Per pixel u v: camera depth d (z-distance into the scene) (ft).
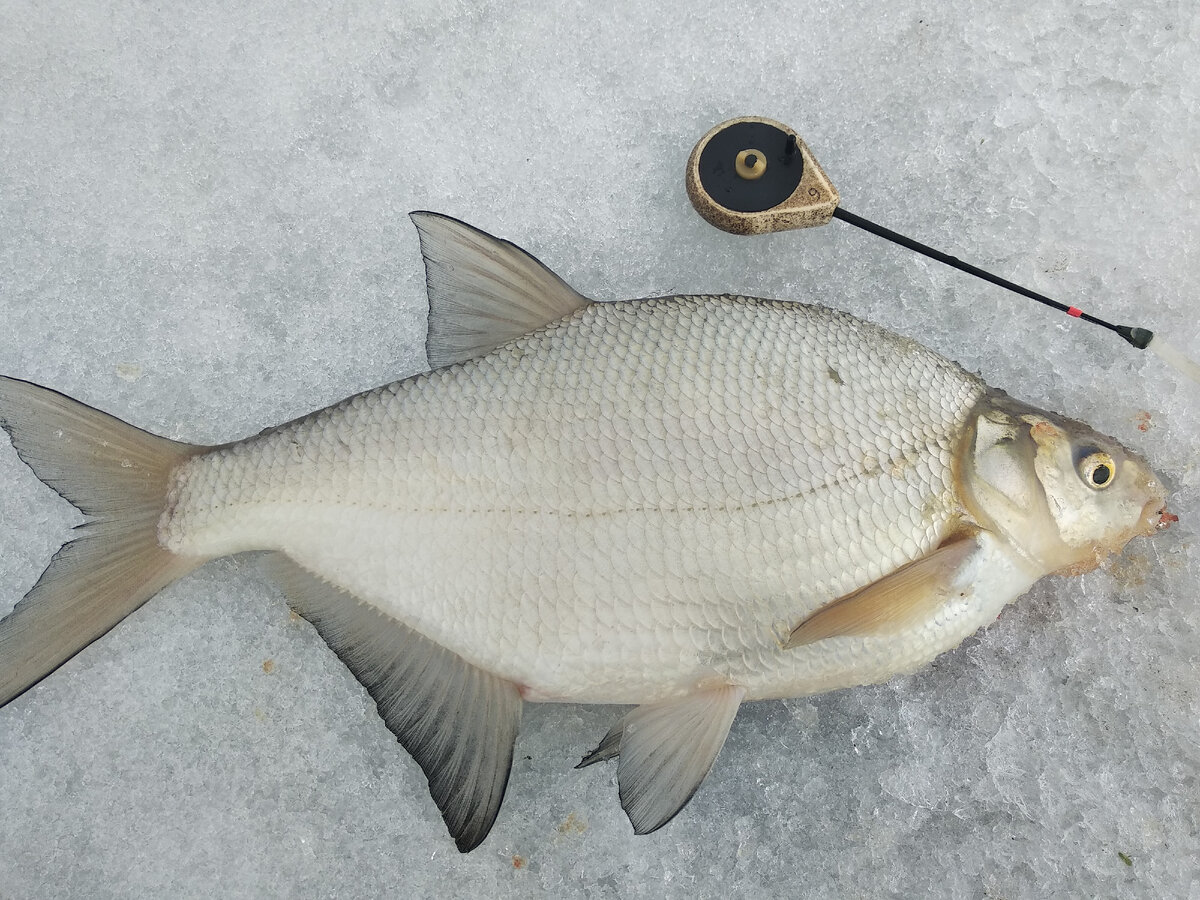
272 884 1.44
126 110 1.66
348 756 1.48
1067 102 1.66
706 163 1.54
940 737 1.49
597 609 1.28
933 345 1.61
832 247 1.65
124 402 1.58
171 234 1.64
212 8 1.69
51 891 1.43
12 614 1.31
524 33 1.70
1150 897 1.41
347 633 1.36
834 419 1.34
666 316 1.38
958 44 1.69
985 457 1.36
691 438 1.31
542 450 1.31
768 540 1.29
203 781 1.46
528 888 1.44
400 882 1.44
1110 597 1.52
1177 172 1.63
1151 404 1.56
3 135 1.65
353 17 1.69
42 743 1.47
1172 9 1.66
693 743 1.33
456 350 1.43
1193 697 1.47
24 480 1.54
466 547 1.30
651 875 1.45
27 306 1.61
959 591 1.35
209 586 1.52
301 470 1.34
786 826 1.47
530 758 1.49
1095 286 1.62
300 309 1.62
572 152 1.68
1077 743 1.48
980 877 1.44
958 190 1.66
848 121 1.69
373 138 1.68
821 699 1.51
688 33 1.70
